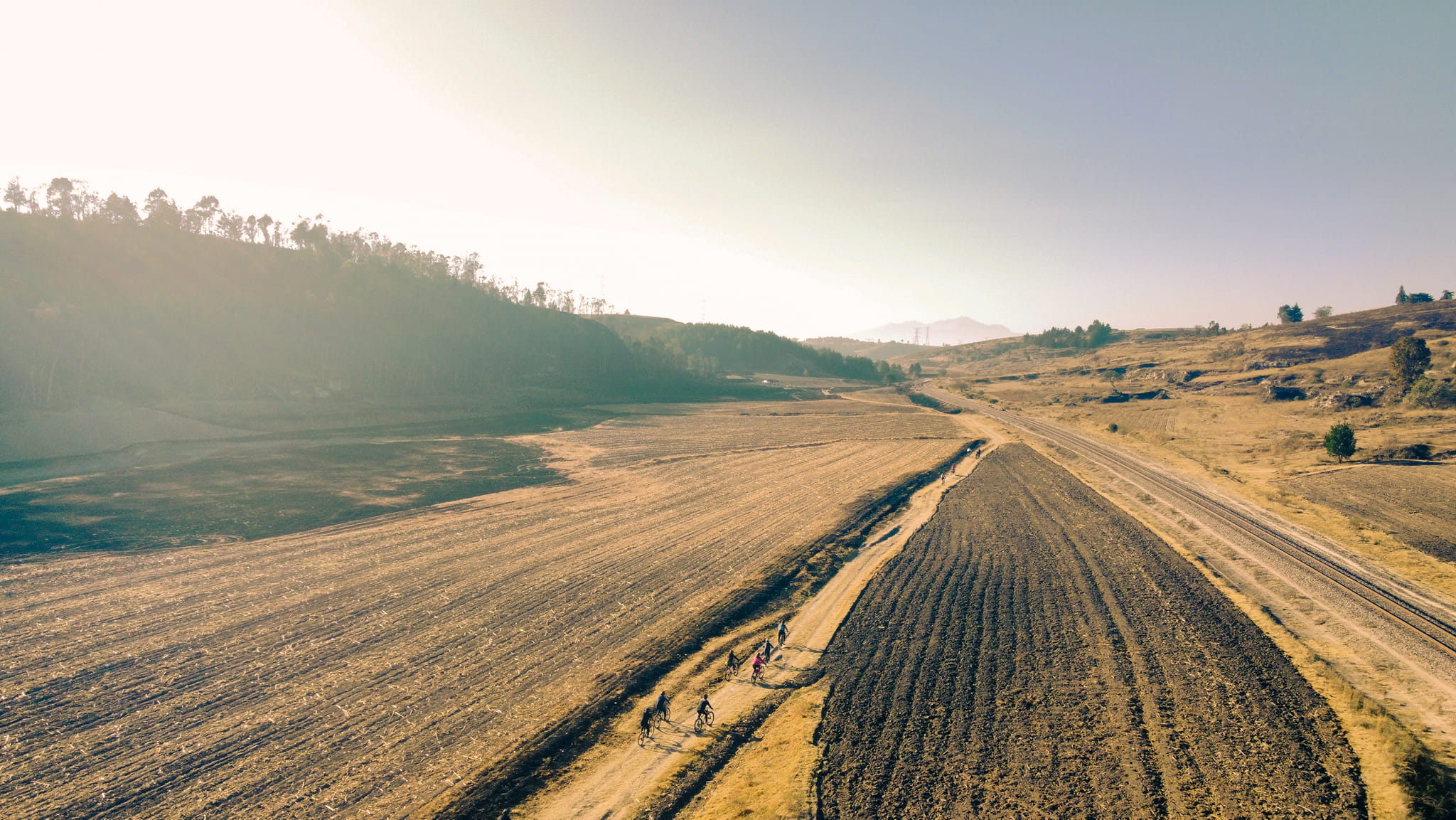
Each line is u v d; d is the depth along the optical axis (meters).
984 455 98.12
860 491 74.00
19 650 32.19
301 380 129.75
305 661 32.59
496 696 30.05
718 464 90.56
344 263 184.12
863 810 22.36
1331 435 77.88
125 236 142.25
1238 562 47.91
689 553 51.16
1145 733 26.80
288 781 23.78
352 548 50.06
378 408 127.75
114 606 37.91
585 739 27.14
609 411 152.00
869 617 39.16
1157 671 31.86
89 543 48.53
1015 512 64.19
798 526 59.50
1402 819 21.14
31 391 92.19
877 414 153.75
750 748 26.59
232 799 22.80
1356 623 36.97
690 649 35.47
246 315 140.12
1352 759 24.84
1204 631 36.44
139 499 60.84
